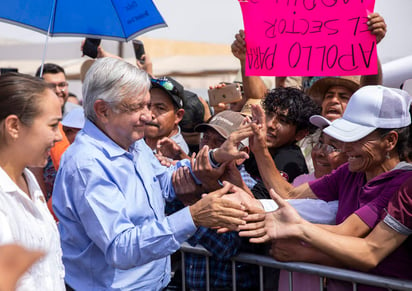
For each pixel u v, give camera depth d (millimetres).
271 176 2725
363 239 2184
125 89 2174
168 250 2133
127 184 2260
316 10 2918
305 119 3109
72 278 2303
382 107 2215
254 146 2725
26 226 1800
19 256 822
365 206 2246
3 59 7156
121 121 2209
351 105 2305
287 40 2990
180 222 2143
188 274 2807
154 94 3330
